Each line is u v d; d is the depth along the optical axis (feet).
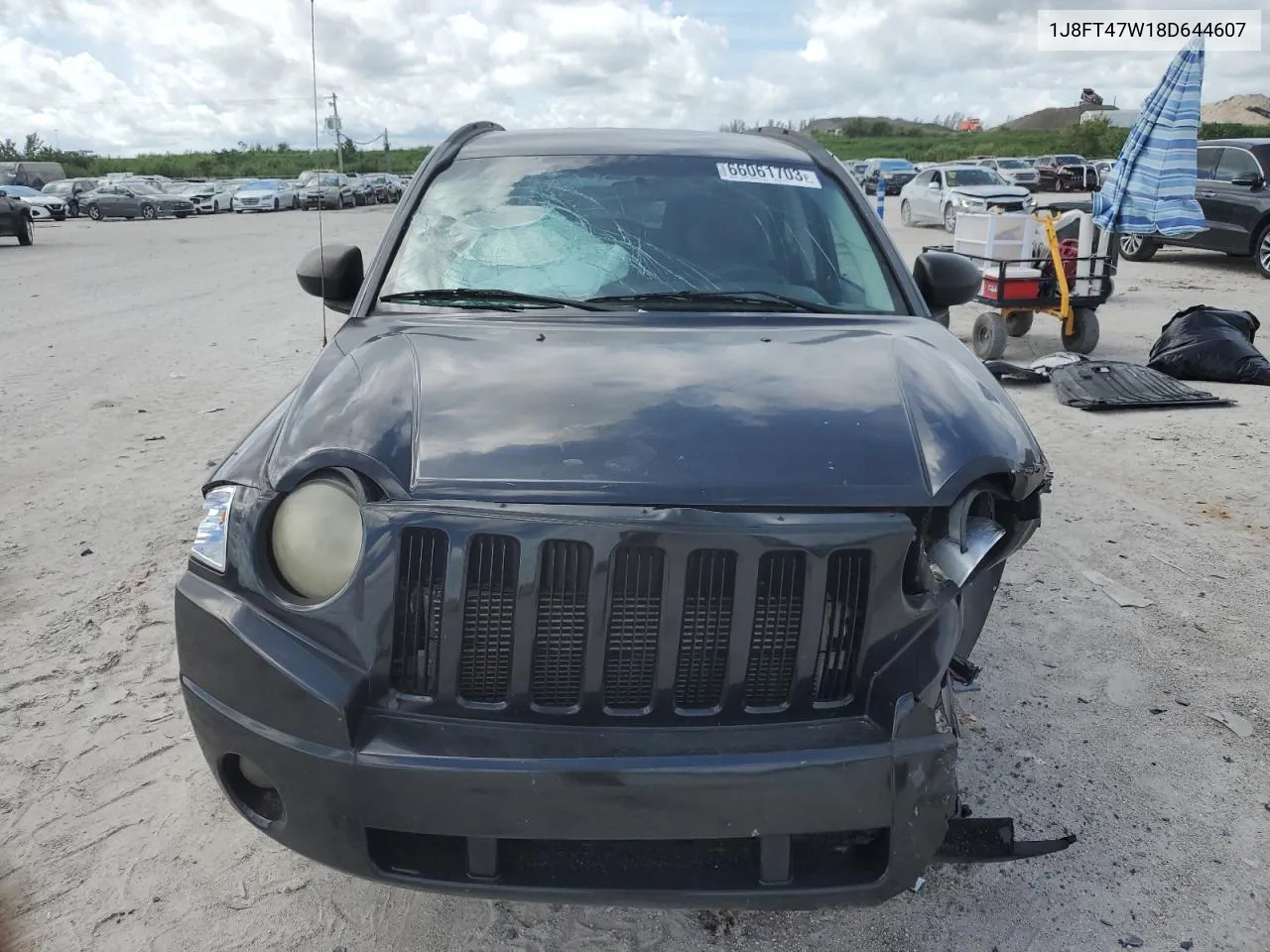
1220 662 12.08
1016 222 28.71
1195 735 10.62
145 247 74.38
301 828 6.55
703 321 9.41
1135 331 34.22
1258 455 19.99
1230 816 9.33
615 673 6.46
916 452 7.01
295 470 6.70
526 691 6.43
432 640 6.44
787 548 6.36
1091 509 17.17
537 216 10.68
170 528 16.02
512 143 11.87
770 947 7.83
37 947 7.71
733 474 6.63
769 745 6.34
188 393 25.50
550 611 6.39
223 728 6.64
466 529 6.30
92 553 14.99
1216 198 48.67
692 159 11.53
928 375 8.04
